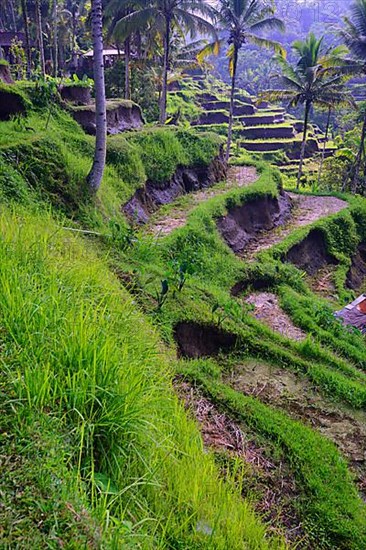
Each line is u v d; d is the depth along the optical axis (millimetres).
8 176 8602
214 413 5262
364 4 24094
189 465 3145
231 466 4457
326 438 5500
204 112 47000
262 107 61188
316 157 45625
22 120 11539
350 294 15055
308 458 4867
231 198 16000
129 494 2496
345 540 4055
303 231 16953
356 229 19531
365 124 26766
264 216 17219
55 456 2193
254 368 7012
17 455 2129
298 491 4473
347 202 21234
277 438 5070
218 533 2746
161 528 2555
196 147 17953
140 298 6941
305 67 26156
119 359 3062
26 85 13523
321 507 4305
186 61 32562
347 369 7660
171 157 16250
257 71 80250
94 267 5176
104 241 8875
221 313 7805
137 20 21719
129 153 14102
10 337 2896
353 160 30969
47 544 1757
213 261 12039
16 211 7129
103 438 2648
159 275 8156
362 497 4762
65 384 2680
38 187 9227
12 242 4359
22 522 1812
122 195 12609
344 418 6168
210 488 3104
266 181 18656
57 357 2826
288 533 4004
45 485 1996
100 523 1997
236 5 23484
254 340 7445
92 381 2625
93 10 9492
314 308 11133
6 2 37531
